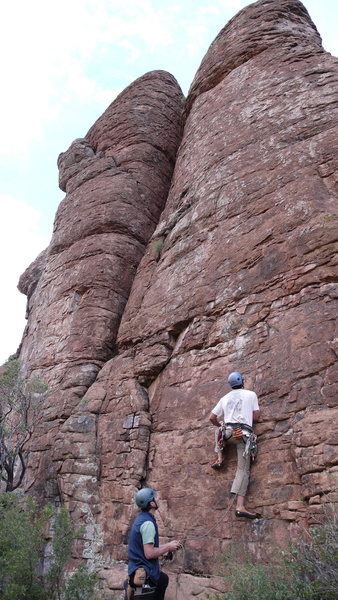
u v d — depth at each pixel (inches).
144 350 369.4
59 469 365.7
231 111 430.6
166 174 553.9
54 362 447.2
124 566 301.9
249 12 481.7
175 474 302.5
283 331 280.8
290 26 458.3
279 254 306.7
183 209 422.0
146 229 501.4
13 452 399.2
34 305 544.1
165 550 201.5
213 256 355.6
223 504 268.1
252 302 308.3
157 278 403.9
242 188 366.6
